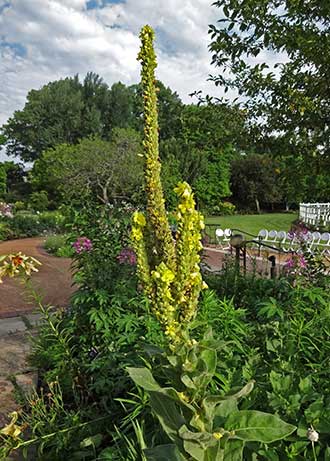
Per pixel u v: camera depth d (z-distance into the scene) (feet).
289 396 6.31
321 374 7.70
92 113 126.62
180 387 4.89
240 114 12.60
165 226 5.04
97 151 69.56
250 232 63.26
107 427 8.26
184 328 4.91
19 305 21.39
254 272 15.93
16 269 8.86
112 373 8.98
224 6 11.25
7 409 9.87
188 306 4.84
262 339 9.32
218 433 4.66
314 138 11.48
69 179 68.80
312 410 5.99
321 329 8.96
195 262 4.82
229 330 9.09
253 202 117.08
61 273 29.81
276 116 11.84
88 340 11.16
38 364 12.12
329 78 10.61
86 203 14.83
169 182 68.13
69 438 7.79
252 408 6.59
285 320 9.89
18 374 11.76
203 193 95.96
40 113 130.52
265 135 12.34
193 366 4.71
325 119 11.13
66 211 15.14
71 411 8.48
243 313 10.09
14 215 67.51
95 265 12.07
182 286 4.75
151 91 5.15
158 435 6.66
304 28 10.61
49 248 41.88
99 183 67.51
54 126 128.26
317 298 10.46
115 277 12.00
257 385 6.98
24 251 42.04
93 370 9.45
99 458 6.73
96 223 13.62
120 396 8.76
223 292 13.85
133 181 66.59
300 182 11.93
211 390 6.72
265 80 12.03
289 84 11.52
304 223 48.62
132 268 12.26
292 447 5.75
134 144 73.31
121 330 10.56
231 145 13.57
